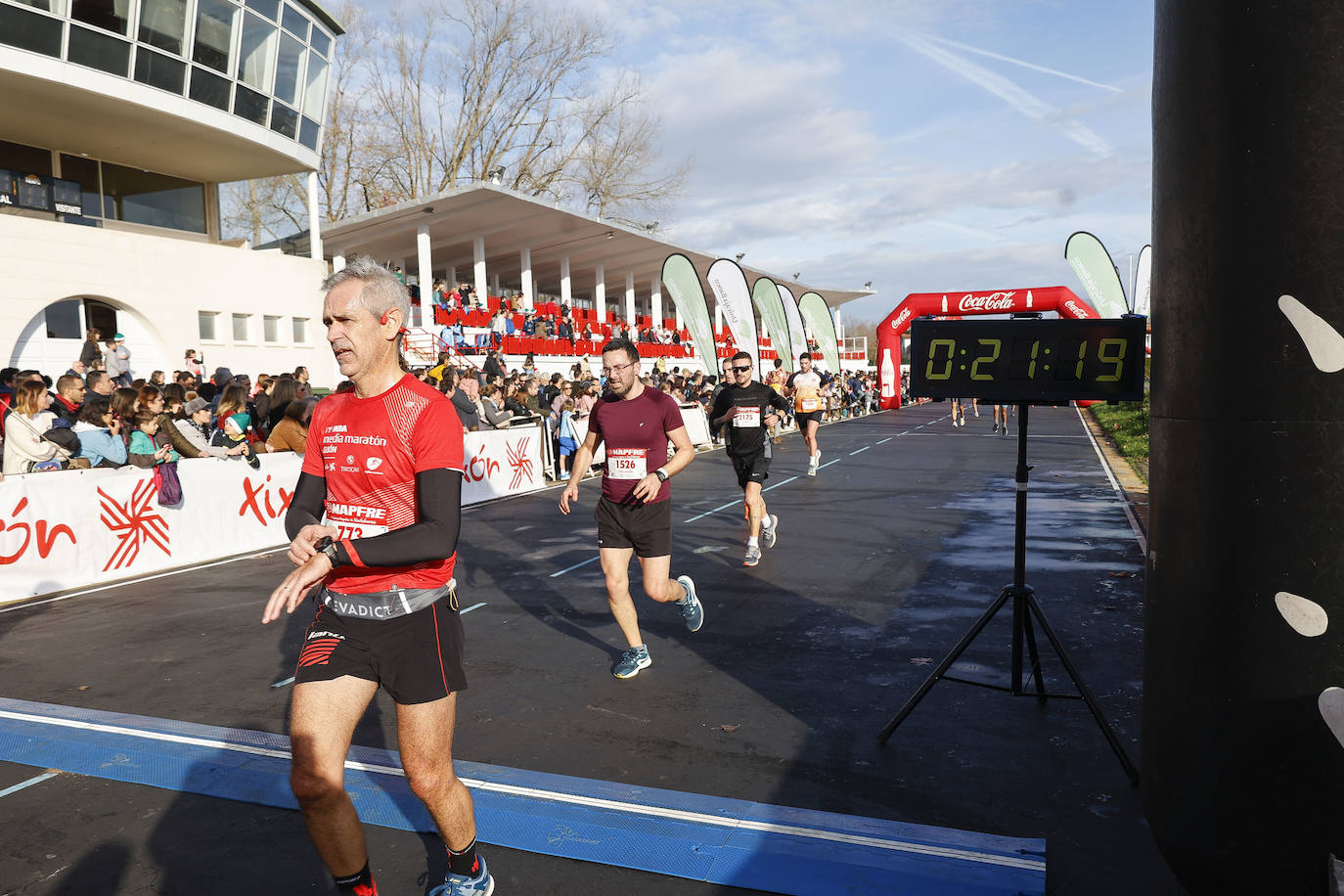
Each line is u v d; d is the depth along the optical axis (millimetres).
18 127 18438
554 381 16125
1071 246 19953
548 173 39875
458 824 2389
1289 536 1738
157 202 22141
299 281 21828
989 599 6098
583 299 46125
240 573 7590
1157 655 2049
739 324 17031
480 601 6375
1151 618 2086
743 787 3279
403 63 36250
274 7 20078
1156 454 2064
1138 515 9625
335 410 2381
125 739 3834
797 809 3074
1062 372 3422
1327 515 1703
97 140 19391
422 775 2301
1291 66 1698
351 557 2043
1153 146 2045
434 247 28516
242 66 19531
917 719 3949
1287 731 1764
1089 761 3475
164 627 5832
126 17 16750
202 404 10562
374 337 2285
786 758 3547
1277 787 1782
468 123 38094
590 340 30203
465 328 24875
